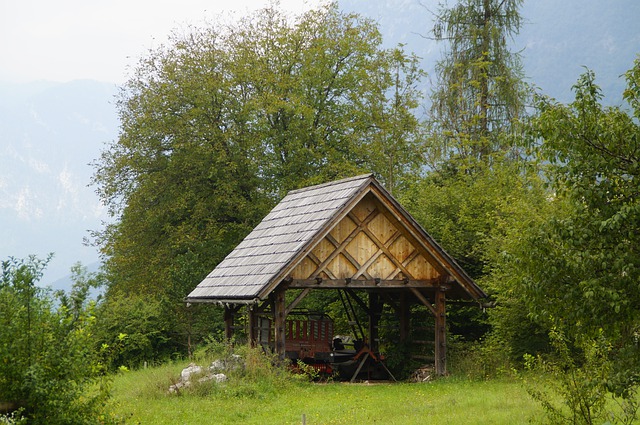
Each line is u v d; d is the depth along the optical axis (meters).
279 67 47.50
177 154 45.59
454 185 34.81
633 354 11.70
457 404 18.50
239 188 45.81
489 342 26.25
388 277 25.66
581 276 11.48
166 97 45.78
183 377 23.02
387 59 47.69
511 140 12.41
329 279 24.78
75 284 12.73
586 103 11.59
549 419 13.49
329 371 27.47
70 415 11.90
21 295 12.09
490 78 44.03
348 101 48.28
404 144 46.94
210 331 39.31
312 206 26.67
